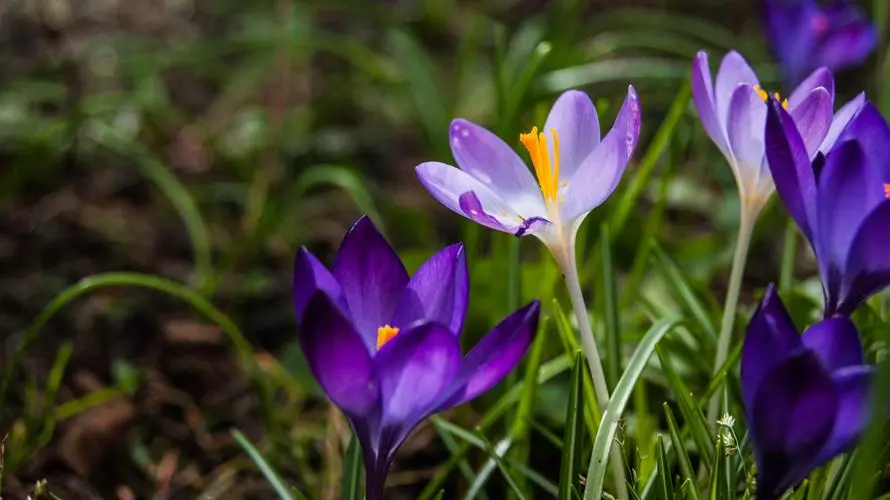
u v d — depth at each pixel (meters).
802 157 0.49
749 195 0.54
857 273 0.49
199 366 0.72
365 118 1.03
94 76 1.02
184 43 1.13
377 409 0.48
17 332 0.73
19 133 0.90
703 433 0.54
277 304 0.77
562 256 0.52
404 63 0.99
